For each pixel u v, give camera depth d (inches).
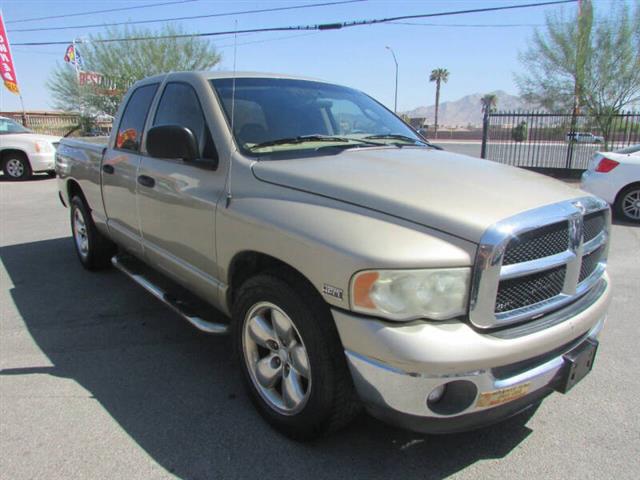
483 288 85.1
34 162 542.9
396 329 84.5
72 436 109.8
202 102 130.8
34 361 142.7
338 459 103.7
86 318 172.1
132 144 162.7
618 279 218.2
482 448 107.5
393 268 84.3
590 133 714.8
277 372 110.3
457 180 104.0
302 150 122.6
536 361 93.7
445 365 82.5
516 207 91.7
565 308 99.7
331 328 95.4
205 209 120.5
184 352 148.3
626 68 696.4
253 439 109.3
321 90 153.5
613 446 108.2
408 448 107.0
